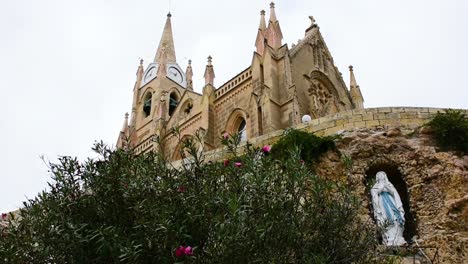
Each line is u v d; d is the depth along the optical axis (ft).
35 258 36.81
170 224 34.40
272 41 157.17
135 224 36.01
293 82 153.38
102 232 35.45
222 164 41.37
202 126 159.22
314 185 40.19
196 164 40.50
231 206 33.65
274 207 35.83
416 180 56.70
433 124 61.31
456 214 52.16
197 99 175.94
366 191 55.06
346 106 176.86
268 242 34.50
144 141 178.40
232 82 161.99
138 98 256.73
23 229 39.34
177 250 32.45
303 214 37.50
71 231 37.04
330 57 181.98
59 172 41.39
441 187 54.90
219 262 32.53
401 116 63.57
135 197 37.99
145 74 263.90
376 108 64.28
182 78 262.06
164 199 37.19
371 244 40.40
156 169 40.88
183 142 44.39
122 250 33.47
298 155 42.01
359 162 58.59
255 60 151.43
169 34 284.82
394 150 59.67
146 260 34.45
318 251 36.73
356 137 60.80
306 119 77.10
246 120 148.36
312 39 175.73
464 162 57.26
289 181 38.22
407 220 54.80
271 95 140.05
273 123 134.31
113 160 41.45
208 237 34.96
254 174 37.52
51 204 39.17
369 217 51.78
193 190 37.60
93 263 36.52
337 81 179.73
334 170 57.77
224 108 160.76
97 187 39.81
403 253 47.44
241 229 33.32
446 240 48.96
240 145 64.95
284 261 34.91
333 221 38.32
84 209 39.14
